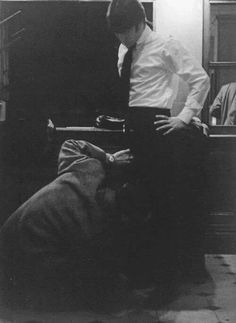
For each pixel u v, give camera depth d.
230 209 6.03
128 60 4.48
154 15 5.95
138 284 4.57
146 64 4.42
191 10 5.95
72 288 4.27
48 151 5.79
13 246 4.35
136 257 4.54
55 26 7.00
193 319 4.07
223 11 7.55
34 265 4.28
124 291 4.46
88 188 4.36
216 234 6.06
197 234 5.05
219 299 4.56
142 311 4.22
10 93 6.77
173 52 4.41
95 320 4.02
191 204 4.90
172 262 4.58
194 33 5.96
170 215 4.57
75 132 5.74
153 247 4.55
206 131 5.08
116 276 4.38
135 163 4.51
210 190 6.00
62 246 4.29
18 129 5.82
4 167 5.84
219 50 7.71
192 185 4.85
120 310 4.21
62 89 7.02
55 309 4.25
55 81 7.02
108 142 5.71
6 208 5.85
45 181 5.84
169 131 4.36
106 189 4.41
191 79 4.41
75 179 4.39
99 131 5.71
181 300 4.52
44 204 4.34
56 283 4.27
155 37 4.45
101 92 7.05
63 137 5.76
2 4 6.21
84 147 4.57
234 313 4.21
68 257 4.27
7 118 6.34
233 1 5.99
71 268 4.26
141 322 3.98
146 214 4.47
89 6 6.68
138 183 4.50
